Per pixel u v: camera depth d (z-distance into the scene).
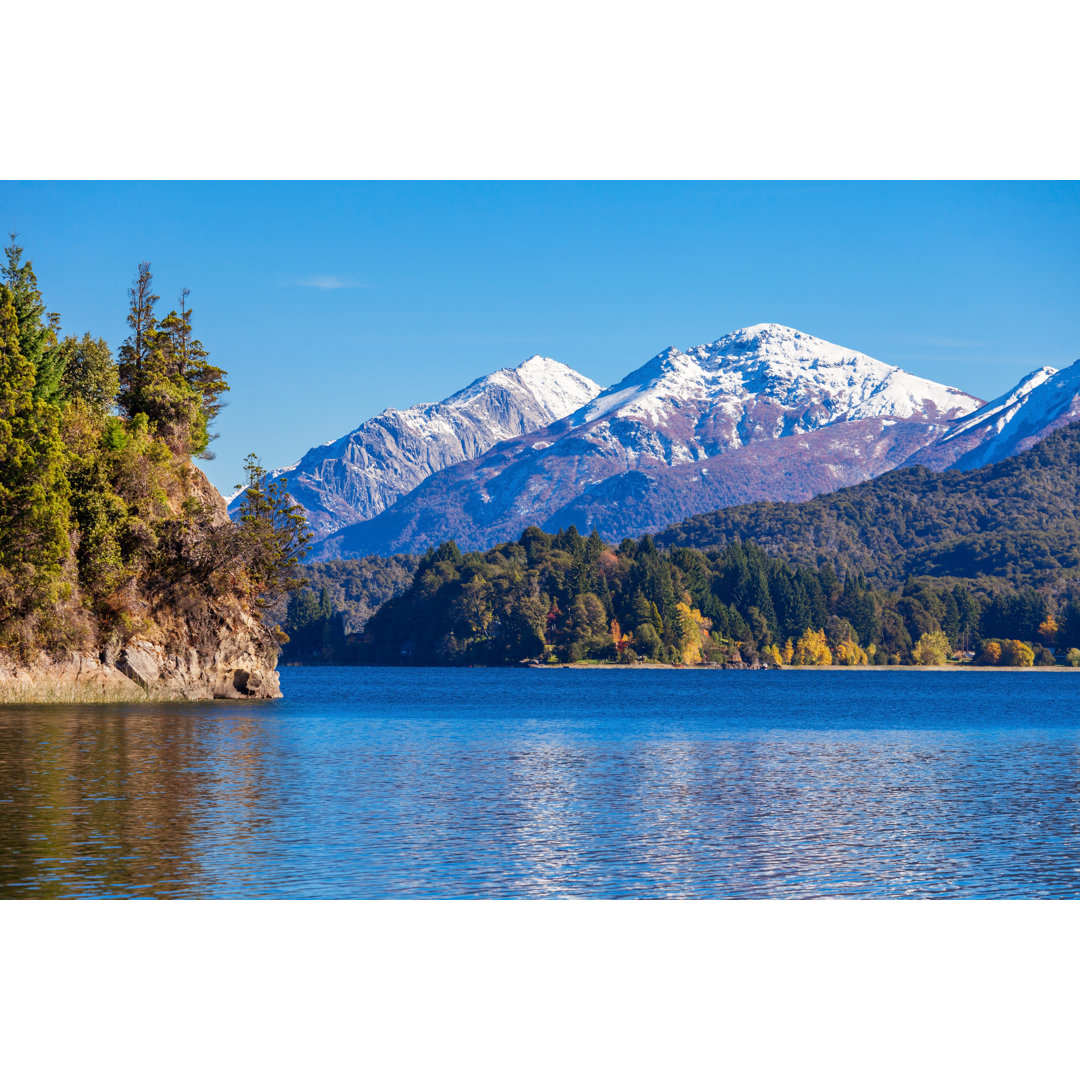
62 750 59.00
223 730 76.12
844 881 33.50
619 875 33.69
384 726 92.62
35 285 103.44
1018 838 40.00
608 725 101.19
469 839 38.34
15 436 89.31
